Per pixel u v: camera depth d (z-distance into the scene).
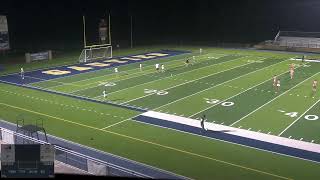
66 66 34.31
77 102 22.50
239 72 30.72
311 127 17.80
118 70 32.00
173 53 42.16
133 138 16.92
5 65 35.09
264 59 37.75
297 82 26.89
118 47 46.66
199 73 30.39
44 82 27.84
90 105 21.89
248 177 13.30
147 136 17.12
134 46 48.69
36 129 16.67
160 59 37.81
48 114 20.39
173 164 14.38
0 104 22.31
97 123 18.88
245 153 15.25
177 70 31.73
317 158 14.68
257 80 27.62
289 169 13.85
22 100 23.14
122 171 11.97
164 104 21.81
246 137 16.81
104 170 12.12
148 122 18.91
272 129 17.66
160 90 24.97
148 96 23.52
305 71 31.06
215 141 16.47
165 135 17.22
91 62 36.38
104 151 15.55
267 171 13.73
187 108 21.00
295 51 44.53
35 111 20.94
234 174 13.55
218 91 24.56
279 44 48.78
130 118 19.55
